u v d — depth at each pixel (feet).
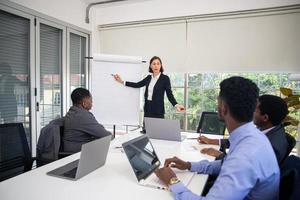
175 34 13.07
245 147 3.29
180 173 4.80
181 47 13.00
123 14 14.21
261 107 5.06
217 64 12.32
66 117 7.34
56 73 12.23
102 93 10.59
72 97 7.51
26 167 6.47
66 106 12.78
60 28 12.09
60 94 12.52
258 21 11.38
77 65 13.78
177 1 12.87
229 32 11.94
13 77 10.00
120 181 4.42
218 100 3.64
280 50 11.10
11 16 9.77
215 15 12.06
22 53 10.30
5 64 9.65
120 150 6.46
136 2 13.19
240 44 11.79
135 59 10.68
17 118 10.23
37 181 4.35
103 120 10.61
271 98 5.12
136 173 4.41
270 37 11.23
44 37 11.37
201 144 7.22
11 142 6.27
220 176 3.31
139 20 13.76
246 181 3.11
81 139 7.20
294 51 10.87
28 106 10.66
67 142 7.14
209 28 12.31
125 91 10.66
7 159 6.15
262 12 11.21
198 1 12.44
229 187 3.09
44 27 11.34
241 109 3.36
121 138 8.04
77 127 7.11
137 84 10.43
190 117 13.50
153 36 13.58
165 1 13.11
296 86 11.18
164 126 7.64
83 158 4.44
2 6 9.17
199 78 13.10
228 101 3.41
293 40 10.85
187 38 12.83
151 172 4.74
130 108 10.69
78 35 13.52
